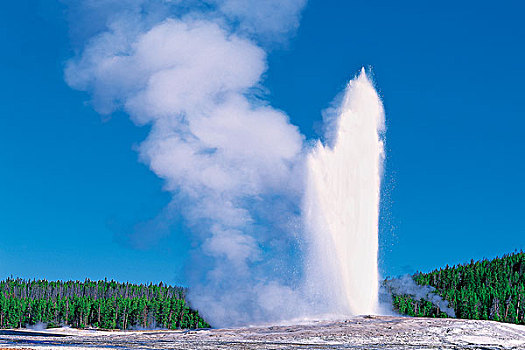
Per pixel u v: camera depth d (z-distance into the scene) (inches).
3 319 6574.8
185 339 2442.2
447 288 6579.7
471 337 2159.2
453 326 2374.5
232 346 2086.6
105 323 6294.3
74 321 6579.7
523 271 7121.1
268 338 2319.1
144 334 2896.2
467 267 7293.3
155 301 6466.5
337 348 1972.2
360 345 2048.5
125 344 2249.0
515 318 4992.6
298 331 2450.8
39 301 6752.0
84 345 2223.2
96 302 6727.4
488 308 5167.3
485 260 7554.1
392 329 2362.2
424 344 2041.1
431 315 5054.1
